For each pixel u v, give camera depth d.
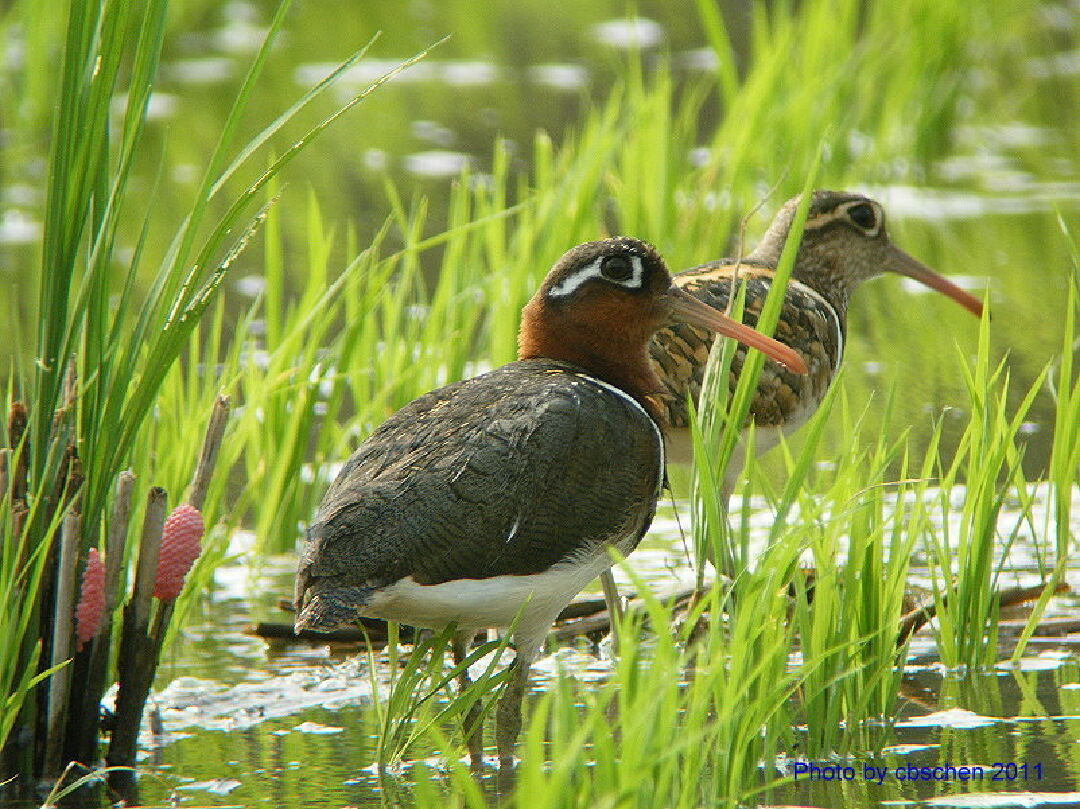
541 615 9.69
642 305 10.70
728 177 19.67
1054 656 11.06
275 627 11.95
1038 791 8.80
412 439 9.57
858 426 11.00
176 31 33.81
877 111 25.66
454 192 19.44
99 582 9.47
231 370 13.11
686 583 12.22
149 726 10.31
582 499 9.57
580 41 33.06
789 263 10.59
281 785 9.30
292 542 14.13
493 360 15.09
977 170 24.94
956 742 9.56
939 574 12.44
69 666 9.44
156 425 13.48
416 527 9.09
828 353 13.66
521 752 9.71
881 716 9.98
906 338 18.36
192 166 25.39
